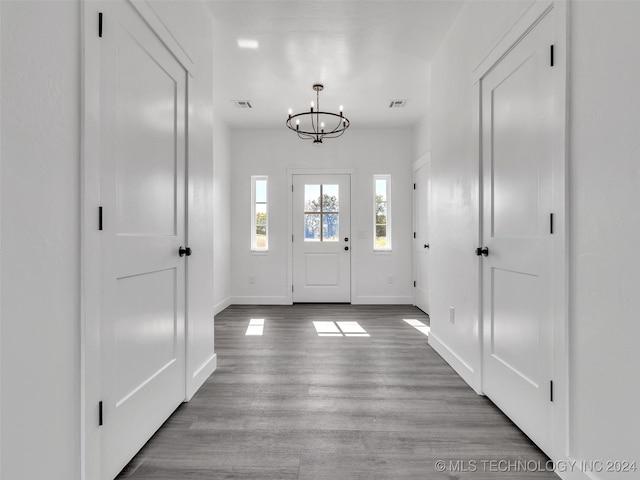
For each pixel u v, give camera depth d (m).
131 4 1.56
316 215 5.61
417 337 3.66
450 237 2.83
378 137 5.57
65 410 1.18
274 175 5.59
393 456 1.63
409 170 5.55
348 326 4.14
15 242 0.99
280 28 2.86
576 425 1.41
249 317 4.62
